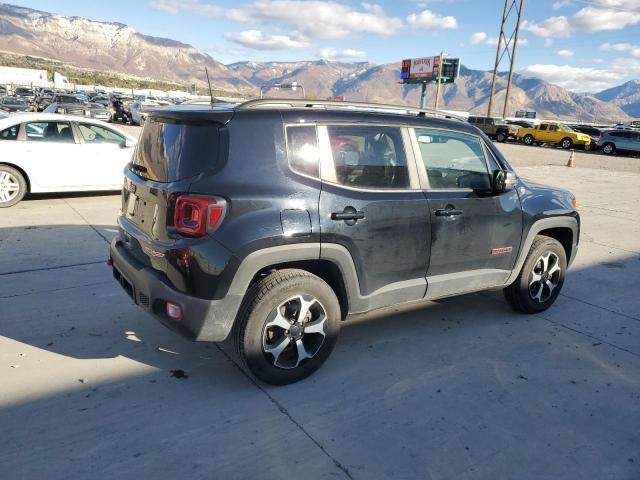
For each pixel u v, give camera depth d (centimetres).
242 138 294
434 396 322
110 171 884
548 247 451
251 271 291
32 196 901
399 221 344
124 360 347
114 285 484
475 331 424
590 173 1819
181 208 284
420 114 375
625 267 639
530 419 302
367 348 384
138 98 4712
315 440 273
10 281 484
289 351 333
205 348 369
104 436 267
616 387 343
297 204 302
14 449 254
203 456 256
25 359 342
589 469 261
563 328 438
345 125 330
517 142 3869
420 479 248
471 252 391
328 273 344
